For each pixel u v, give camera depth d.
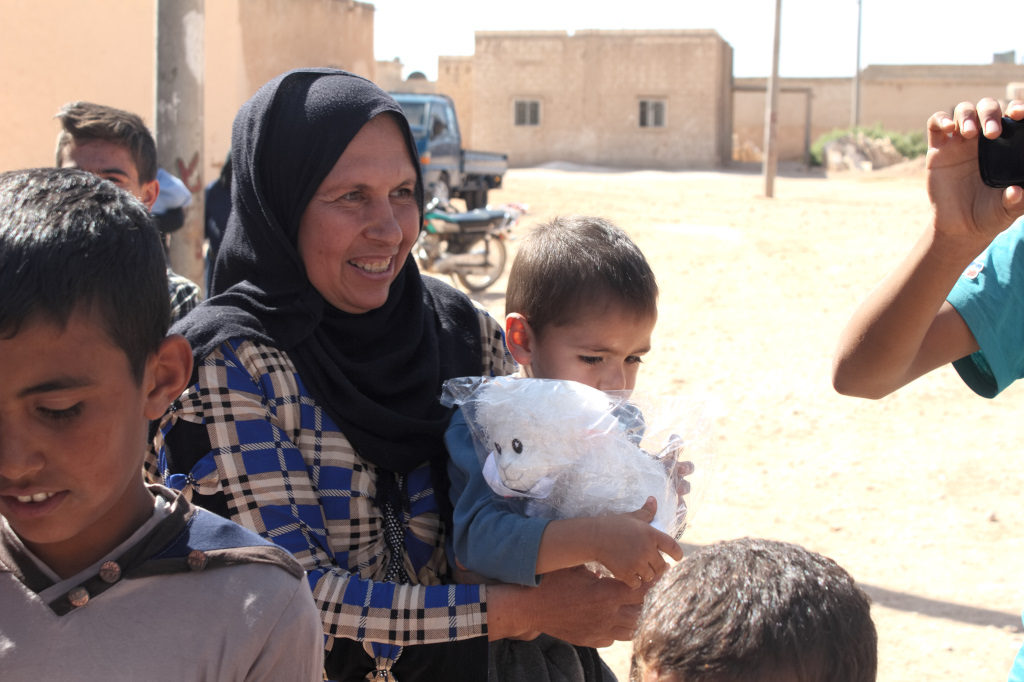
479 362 2.44
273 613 1.46
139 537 1.43
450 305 2.46
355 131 2.12
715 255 15.10
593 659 2.27
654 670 1.38
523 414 2.00
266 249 2.17
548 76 44.66
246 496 1.93
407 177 2.21
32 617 1.37
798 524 5.83
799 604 1.34
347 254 2.13
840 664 1.33
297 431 2.06
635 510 2.00
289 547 1.93
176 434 1.98
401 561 2.10
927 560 5.39
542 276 2.27
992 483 6.42
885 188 29.88
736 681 1.31
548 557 1.93
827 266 14.16
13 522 1.35
